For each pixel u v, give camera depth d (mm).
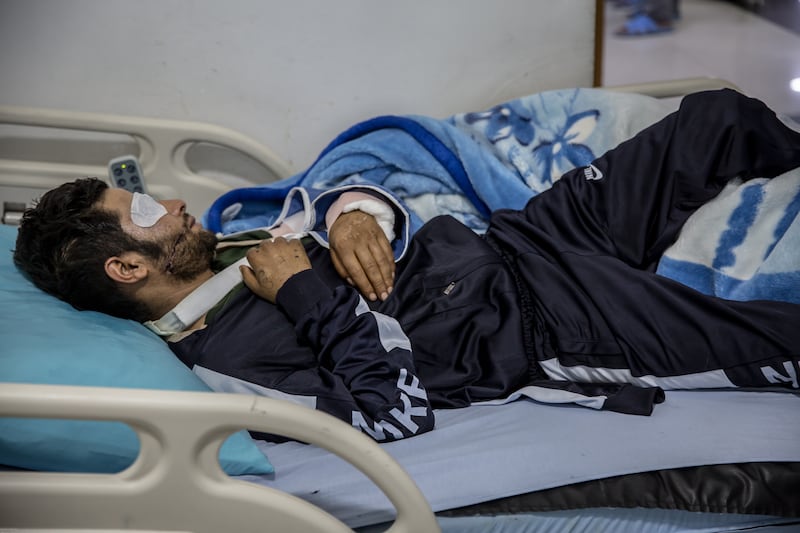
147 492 1068
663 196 1524
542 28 2115
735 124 1509
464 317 1492
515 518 1231
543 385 1431
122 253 1439
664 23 4438
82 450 1163
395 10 2041
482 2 2066
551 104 1866
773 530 1278
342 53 2068
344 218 1617
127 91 2035
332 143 1921
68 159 2061
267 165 2074
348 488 1217
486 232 1709
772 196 1468
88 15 1951
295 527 1109
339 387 1322
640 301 1411
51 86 1999
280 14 2010
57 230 1417
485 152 1818
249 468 1224
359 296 1435
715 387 1399
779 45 4043
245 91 2076
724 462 1243
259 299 1508
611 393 1384
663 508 1226
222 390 1388
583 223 1561
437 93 2145
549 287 1488
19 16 1929
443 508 1201
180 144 2018
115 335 1329
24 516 1064
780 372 1339
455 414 1418
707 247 1501
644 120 1781
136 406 1004
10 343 1229
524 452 1268
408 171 1846
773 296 1428
